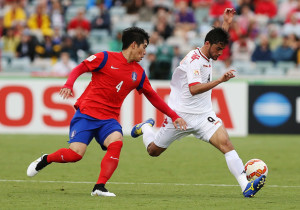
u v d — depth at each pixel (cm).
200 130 2762
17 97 5603
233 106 5538
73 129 2580
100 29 7338
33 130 5609
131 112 5516
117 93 2561
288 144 4988
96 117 2556
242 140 5241
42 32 7481
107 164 2528
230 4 7319
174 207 2272
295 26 7138
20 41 6931
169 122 2869
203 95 2767
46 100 5578
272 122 5578
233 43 6825
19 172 3475
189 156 4350
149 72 6034
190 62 2666
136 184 3088
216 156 4362
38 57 6912
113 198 2495
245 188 2566
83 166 3750
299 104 5550
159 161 4088
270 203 2411
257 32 7138
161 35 6931
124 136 5512
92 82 2580
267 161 4122
